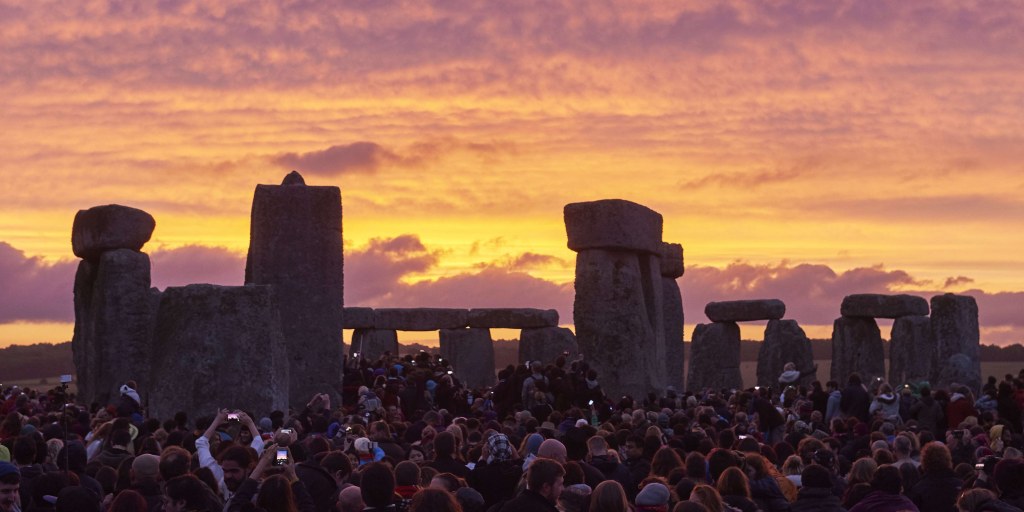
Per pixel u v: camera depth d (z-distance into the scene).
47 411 20.72
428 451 13.29
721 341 42.66
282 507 8.37
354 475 10.60
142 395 27.48
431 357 31.05
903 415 24.45
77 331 29.30
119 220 27.94
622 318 28.19
